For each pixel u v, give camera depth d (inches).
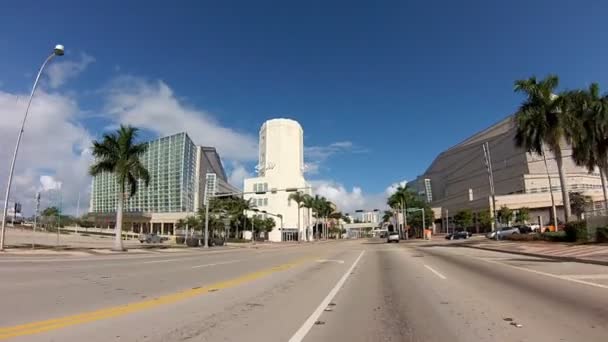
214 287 558.3
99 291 513.7
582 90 1571.1
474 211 5191.9
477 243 1923.0
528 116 1598.2
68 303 425.1
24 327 317.1
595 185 5017.2
